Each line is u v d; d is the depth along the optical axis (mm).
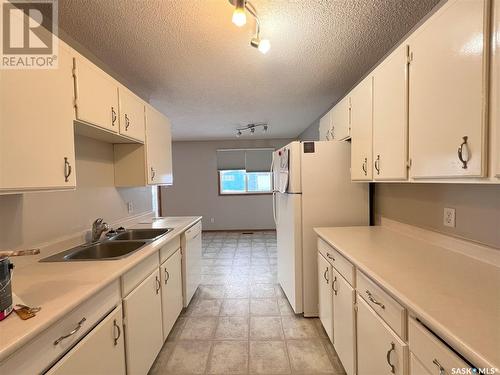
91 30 1649
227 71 2316
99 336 1113
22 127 1015
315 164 2293
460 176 944
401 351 958
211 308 2572
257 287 3061
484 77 834
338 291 1628
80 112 1367
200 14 1504
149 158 2354
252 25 1629
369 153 1690
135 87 2668
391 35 1774
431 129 1095
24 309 847
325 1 1419
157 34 1708
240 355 1872
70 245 1725
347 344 1489
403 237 1788
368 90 1698
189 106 3377
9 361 720
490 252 1198
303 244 2328
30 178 1049
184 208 6277
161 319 1850
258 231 6262
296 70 2318
